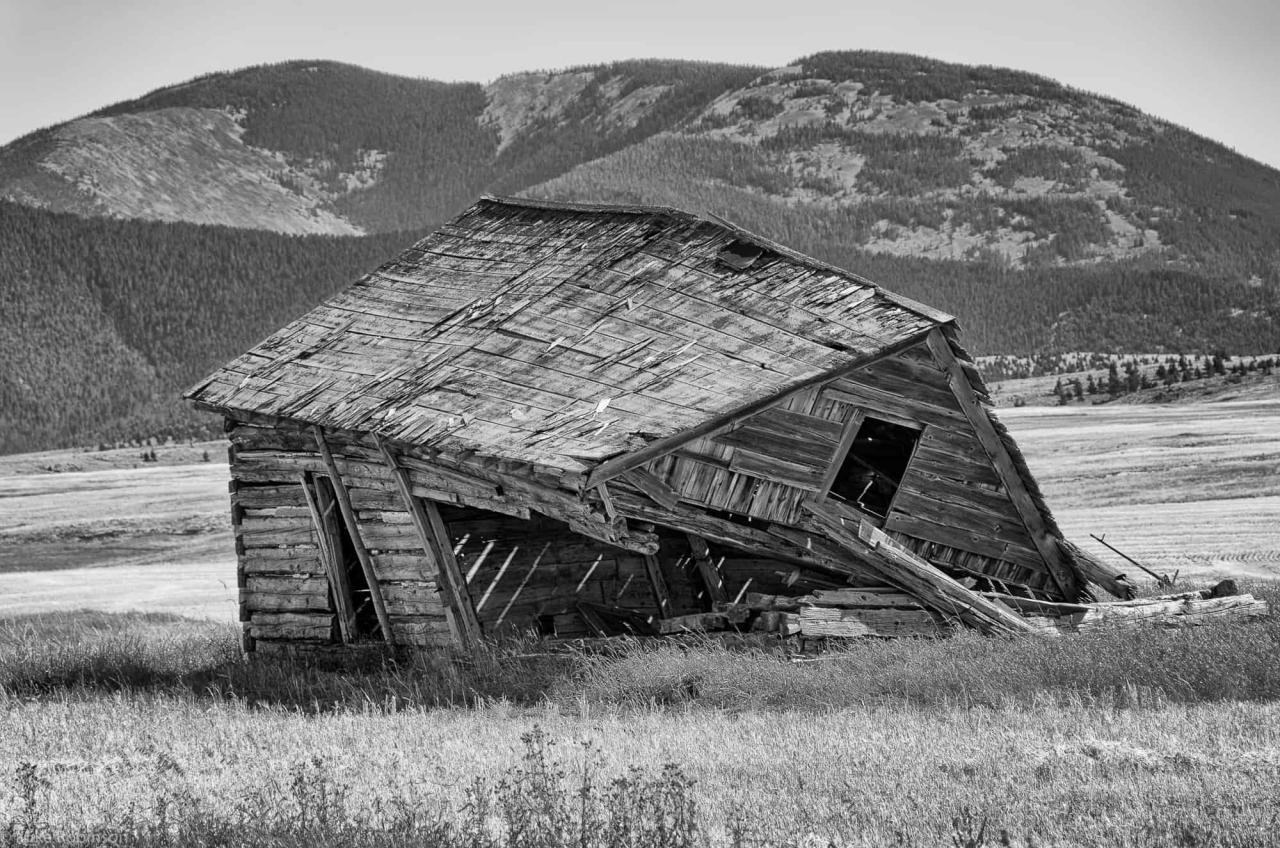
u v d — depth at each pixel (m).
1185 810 14.34
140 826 14.78
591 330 33.81
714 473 29.23
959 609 29.92
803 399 30.30
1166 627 28.09
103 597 74.81
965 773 16.75
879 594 30.72
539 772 15.37
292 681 30.98
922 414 31.70
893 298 32.19
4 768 19.72
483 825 14.38
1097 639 25.94
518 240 41.22
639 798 14.70
